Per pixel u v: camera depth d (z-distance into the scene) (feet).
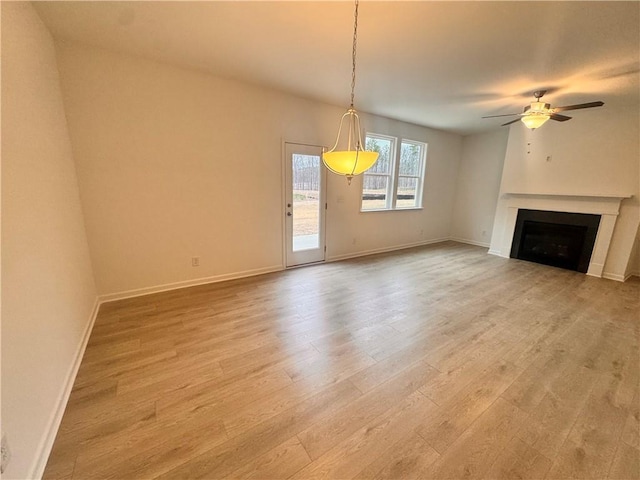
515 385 6.23
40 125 6.06
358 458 4.48
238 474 4.19
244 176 12.13
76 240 7.86
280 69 9.93
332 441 4.78
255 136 12.10
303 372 6.50
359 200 16.70
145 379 6.15
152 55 9.05
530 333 8.44
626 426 5.18
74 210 8.05
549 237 15.74
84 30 7.49
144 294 10.54
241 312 9.41
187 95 10.25
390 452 4.60
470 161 21.36
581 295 11.46
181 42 8.10
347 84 11.27
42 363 4.77
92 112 8.74
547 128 15.31
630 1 5.93
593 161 13.96
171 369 6.49
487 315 9.58
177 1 6.20
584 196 14.14
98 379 6.11
